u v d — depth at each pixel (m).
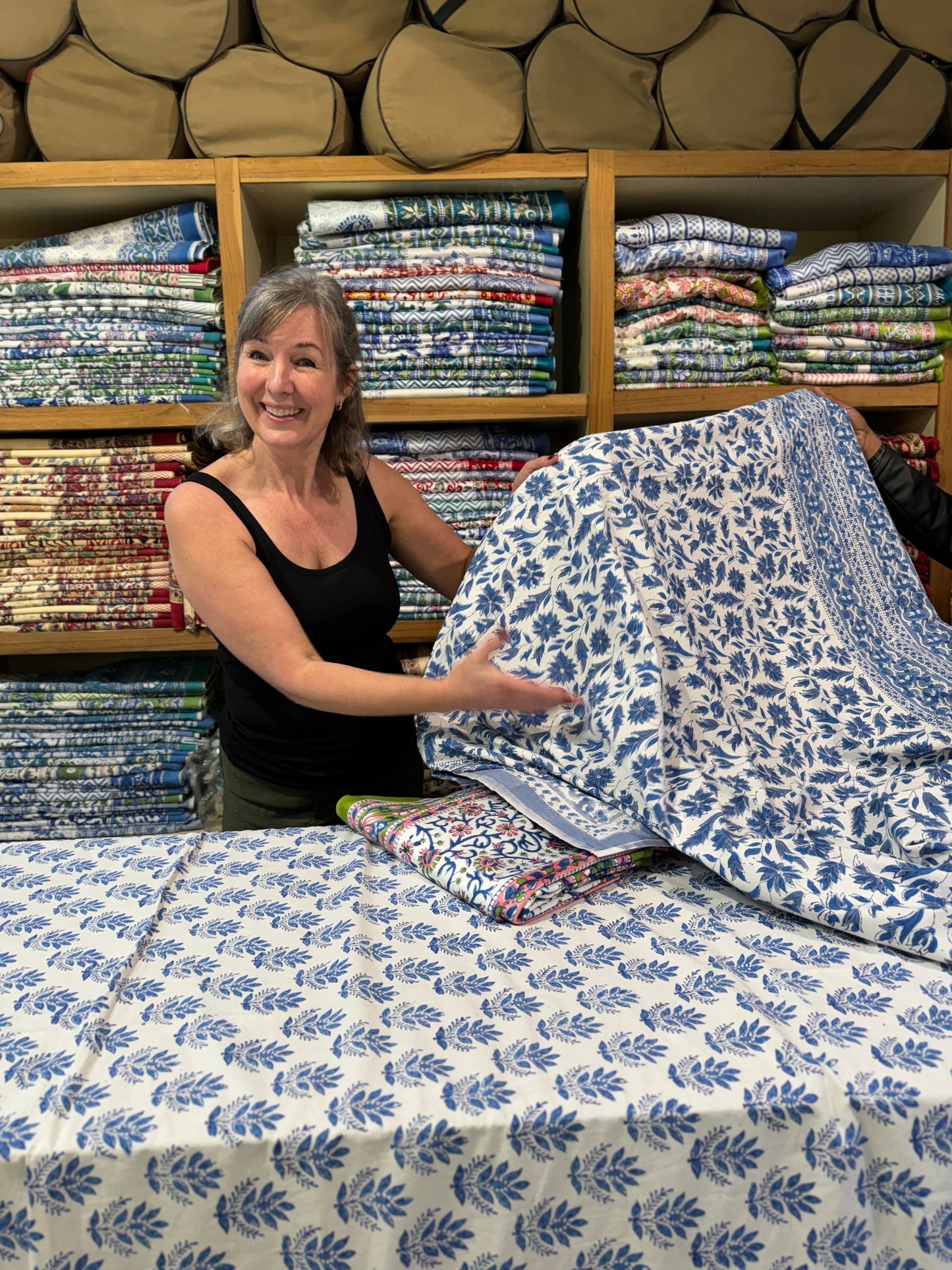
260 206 2.56
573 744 1.47
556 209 2.43
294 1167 0.85
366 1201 0.85
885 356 2.53
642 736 1.32
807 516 1.70
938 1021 0.99
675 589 1.54
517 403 2.46
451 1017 1.00
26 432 2.66
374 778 1.87
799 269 2.47
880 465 2.02
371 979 1.08
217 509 1.61
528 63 2.29
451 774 1.56
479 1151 0.85
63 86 2.27
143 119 2.30
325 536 1.75
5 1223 0.84
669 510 1.59
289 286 1.59
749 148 2.38
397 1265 0.86
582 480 1.51
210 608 1.56
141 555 2.58
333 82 2.30
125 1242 0.85
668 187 2.47
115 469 2.53
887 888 1.15
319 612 1.70
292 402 1.58
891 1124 0.88
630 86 2.32
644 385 2.48
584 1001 1.03
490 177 2.35
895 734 1.41
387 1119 0.86
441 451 2.62
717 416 1.70
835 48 2.34
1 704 2.64
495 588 1.56
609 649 1.42
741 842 1.24
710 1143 0.87
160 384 2.49
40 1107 0.88
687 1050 0.94
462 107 2.28
